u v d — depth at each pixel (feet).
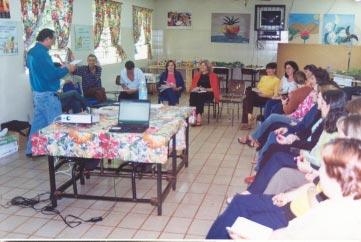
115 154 10.02
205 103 23.40
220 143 18.19
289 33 34.63
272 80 21.11
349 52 27.50
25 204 11.24
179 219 10.43
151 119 11.95
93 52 25.08
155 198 10.75
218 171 14.25
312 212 5.63
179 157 14.30
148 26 34.96
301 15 34.17
